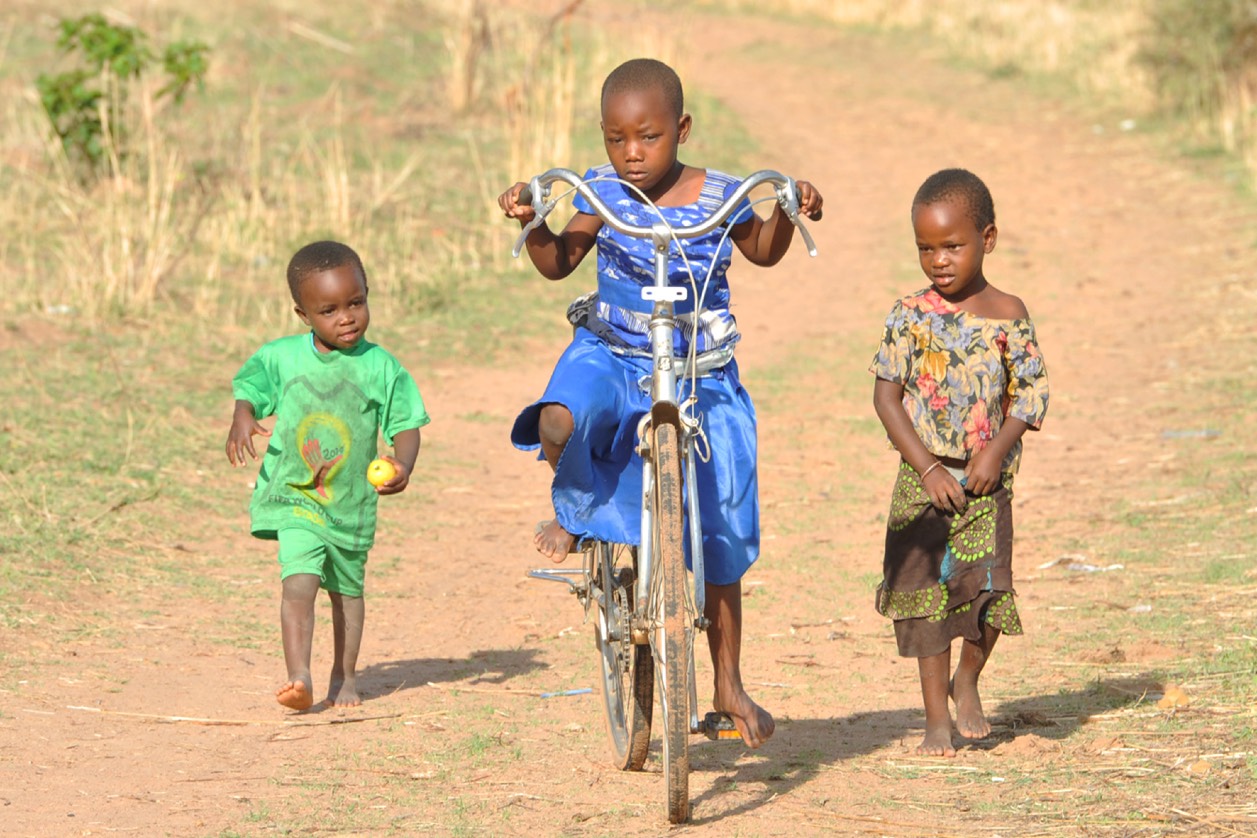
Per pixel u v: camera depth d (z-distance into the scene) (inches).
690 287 474.6
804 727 557.9
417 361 1247.5
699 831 443.5
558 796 483.2
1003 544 500.7
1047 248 1691.7
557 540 463.2
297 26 2266.2
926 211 493.7
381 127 1932.8
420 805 476.4
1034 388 495.8
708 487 470.3
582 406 443.8
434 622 725.9
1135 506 860.6
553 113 1961.1
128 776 507.5
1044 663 616.4
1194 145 2134.6
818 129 2394.2
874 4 3348.9
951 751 510.6
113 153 1438.2
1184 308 1395.2
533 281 1504.7
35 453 892.0
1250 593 680.4
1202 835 417.1
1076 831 427.2
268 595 745.6
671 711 430.3
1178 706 541.0
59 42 1544.0
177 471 917.2
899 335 502.0
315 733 559.5
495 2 2539.4
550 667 655.1
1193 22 2272.4
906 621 509.7
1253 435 985.5
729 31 3255.4
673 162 474.3
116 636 671.1
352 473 592.1
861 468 999.6
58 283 1270.9
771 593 753.0
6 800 480.1
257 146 1609.3
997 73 2802.7
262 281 1371.8
